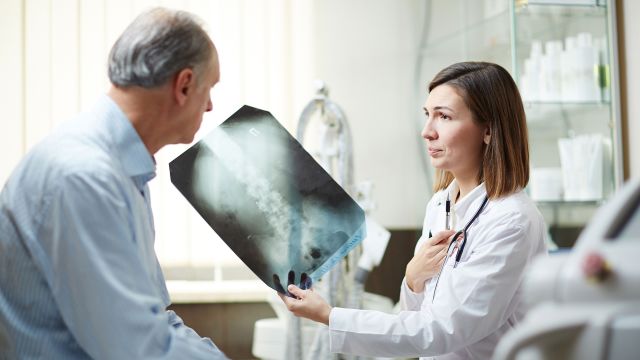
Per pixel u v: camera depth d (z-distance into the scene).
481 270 1.32
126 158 1.11
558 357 0.68
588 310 0.66
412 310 1.52
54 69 3.19
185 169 1.33
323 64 3.50
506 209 1.37
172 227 3.23
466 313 1.31
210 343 1.29
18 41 3.17
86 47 3.21
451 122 1.43
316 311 1.37
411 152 3.55
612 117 2.61
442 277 1.40
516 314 1.41
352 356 2.67
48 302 1.07
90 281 1.01
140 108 1.13
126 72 1.11
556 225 2.60
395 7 3.54
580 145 2.60
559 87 2.61
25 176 1.08
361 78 3.53
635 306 0.65
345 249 1.38
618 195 0.72
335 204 1.39
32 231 1.05
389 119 3.55
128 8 3.24
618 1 2.65
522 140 1.44
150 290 1.06
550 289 0.69
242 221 1.35
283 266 1.37
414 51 3.55
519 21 2.60
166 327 1.08
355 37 3.53
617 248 0.67
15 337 1.07
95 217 1.02
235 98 3.32
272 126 1.39
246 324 3.30
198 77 1.14
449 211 1.55
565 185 2.61
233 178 1.35
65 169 1.04
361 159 3.53
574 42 2.62
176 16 1.13
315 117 3.35
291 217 1.37
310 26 3.39
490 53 2.81
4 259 1.08
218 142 1.35
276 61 3.36
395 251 3.52
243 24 3.34
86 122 1.12
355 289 2.69
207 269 3.28
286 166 1.38
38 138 3.18
